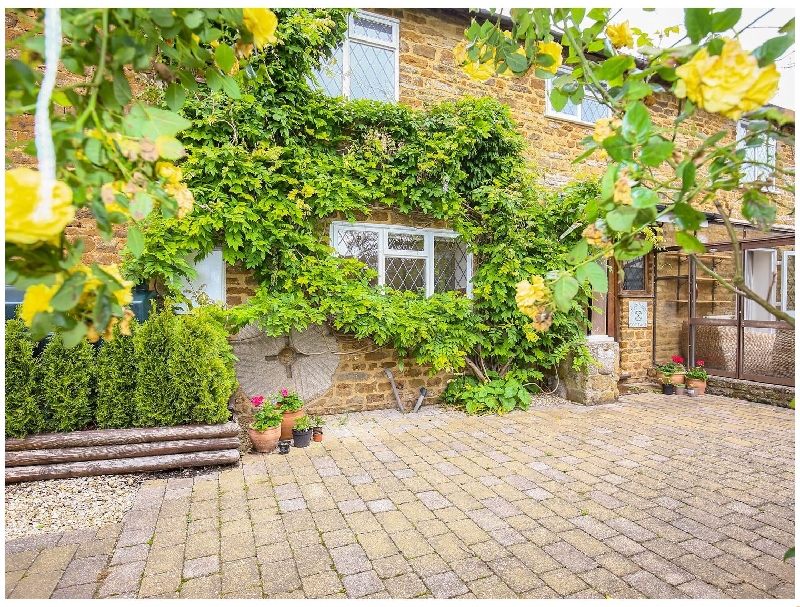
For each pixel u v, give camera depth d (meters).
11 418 3.58
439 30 6.47
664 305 8.52
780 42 1.06
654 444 4.79
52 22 0.92
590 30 1.78
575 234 6.61
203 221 4.65
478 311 6.70
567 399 6.94
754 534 2.96
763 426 5.52
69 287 0.98
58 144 0.96
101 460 3.72
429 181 6.00
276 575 2.48
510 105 7.02
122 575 2.47
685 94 1.13
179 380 4.09
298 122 5.30
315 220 5.61
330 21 5.21
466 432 5.18
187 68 1.43
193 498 3.42
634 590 2.38
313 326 5.71
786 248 9.24
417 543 2.82
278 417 4.56
